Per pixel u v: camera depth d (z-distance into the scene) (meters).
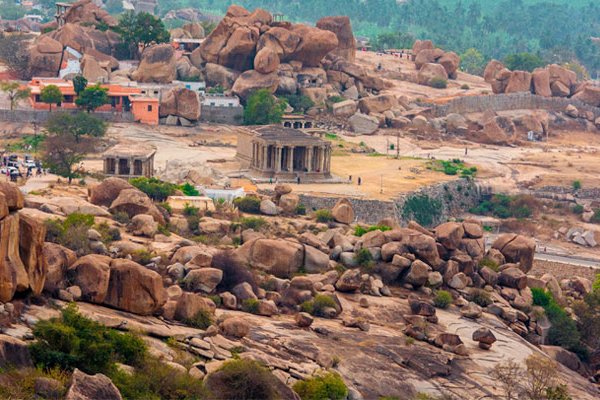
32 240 165.25
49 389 135.62
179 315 187.88
